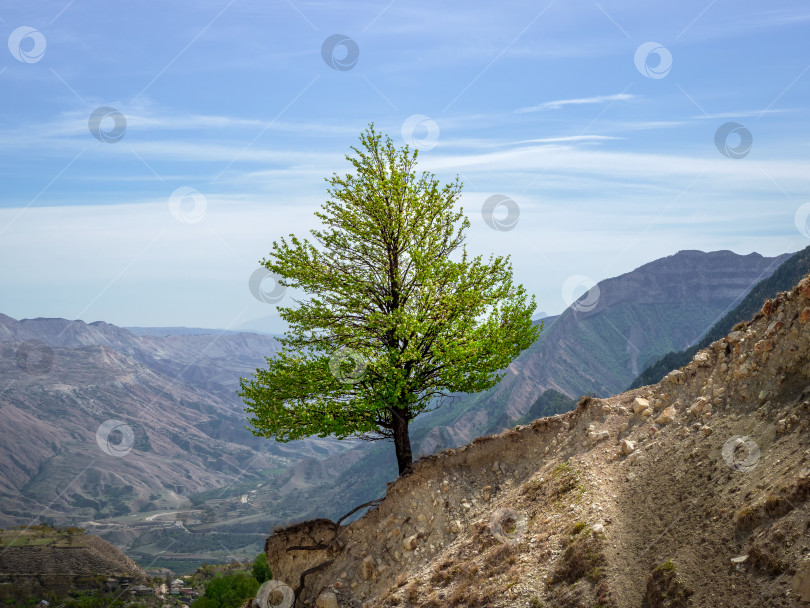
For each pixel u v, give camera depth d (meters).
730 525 11.18
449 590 15.08
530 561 13.98
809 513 9.96
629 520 13.23
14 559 182.38
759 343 14.21
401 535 18.56
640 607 11.17
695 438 14.02
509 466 18.75
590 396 18.23
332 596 17.98
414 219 22.08
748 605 9.66
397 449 21.73
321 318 21.84
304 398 21.14
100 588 170.75
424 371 21.58
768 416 12.88
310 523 20.33
